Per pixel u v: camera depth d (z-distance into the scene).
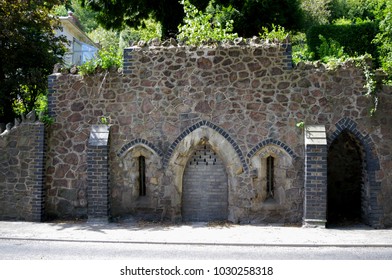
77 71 13.32
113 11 22.19
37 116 13.30
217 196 12.66
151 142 12.66
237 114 12.38
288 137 12.22
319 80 12.20
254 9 19.91
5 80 17.16
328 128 12.12
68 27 33.28
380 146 12.05
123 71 12.84
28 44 17.45
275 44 12.33
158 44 12.83
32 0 17.59
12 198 12.94
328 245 9.74
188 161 12.80
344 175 14.65
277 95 12.28
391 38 17.92
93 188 12.48
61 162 13.03
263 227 11.70
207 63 12.51
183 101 12.56
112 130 12.87
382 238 10.40
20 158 12.95
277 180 12.31
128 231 11.18
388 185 12.03
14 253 9.10
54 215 13.00
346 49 22.23
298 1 21.81
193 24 14.90
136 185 12.83
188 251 9.30
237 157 12.30
